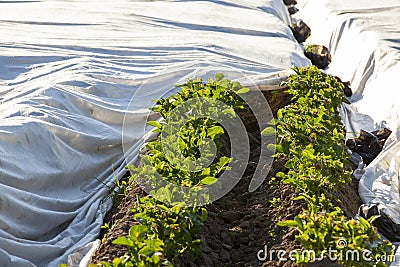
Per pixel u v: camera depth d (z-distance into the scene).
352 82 11.64
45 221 6.58
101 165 7.89
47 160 7.00
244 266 5.93
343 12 13.82
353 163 8.61
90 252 5.96
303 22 14.50
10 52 9.70
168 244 5.31
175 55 10.34
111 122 8.45
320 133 7.40
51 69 9.19
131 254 5.06
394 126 9.55
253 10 13.80
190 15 12.91
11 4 13.38
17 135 6.71
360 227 5.29
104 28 11.68
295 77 9.20
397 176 7.67
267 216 6.67
